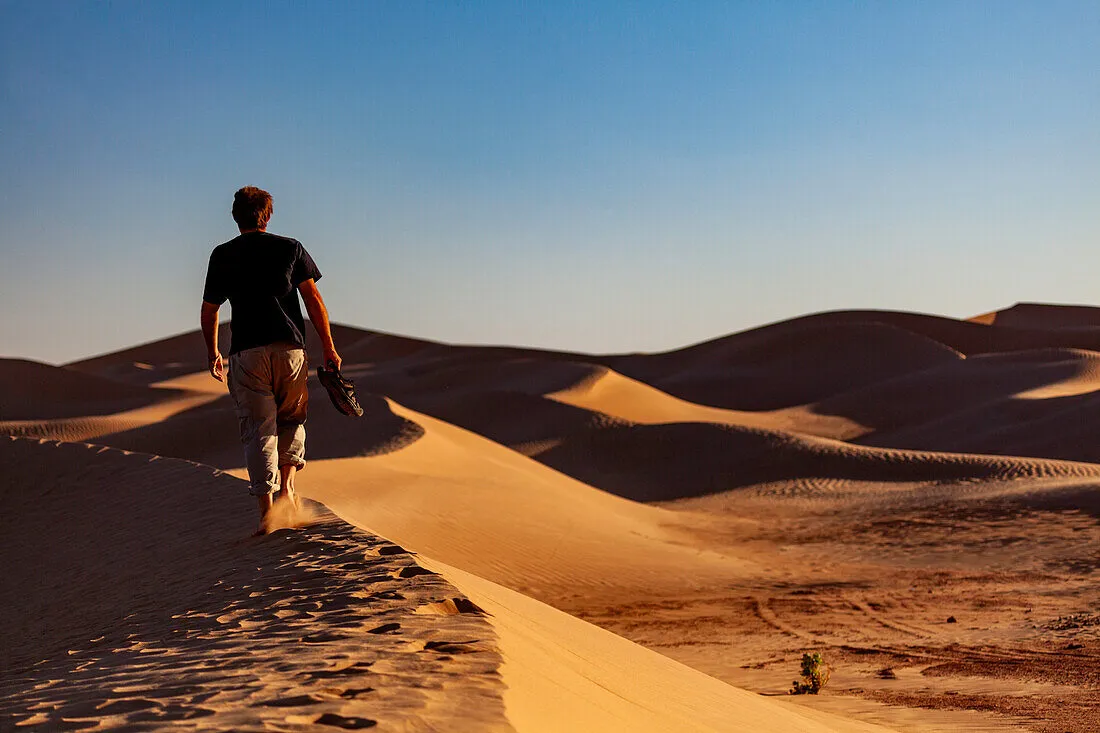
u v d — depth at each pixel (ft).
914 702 37.35
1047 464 152.05
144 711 9.62
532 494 106.63
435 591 15.79
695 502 158.71
